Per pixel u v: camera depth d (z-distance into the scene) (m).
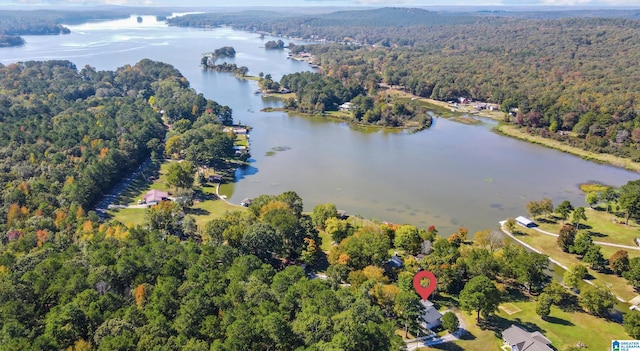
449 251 136.00
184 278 114.00
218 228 145.38
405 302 106.12
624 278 133.25
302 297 104.06
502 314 116.56
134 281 109.88
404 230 146.88
